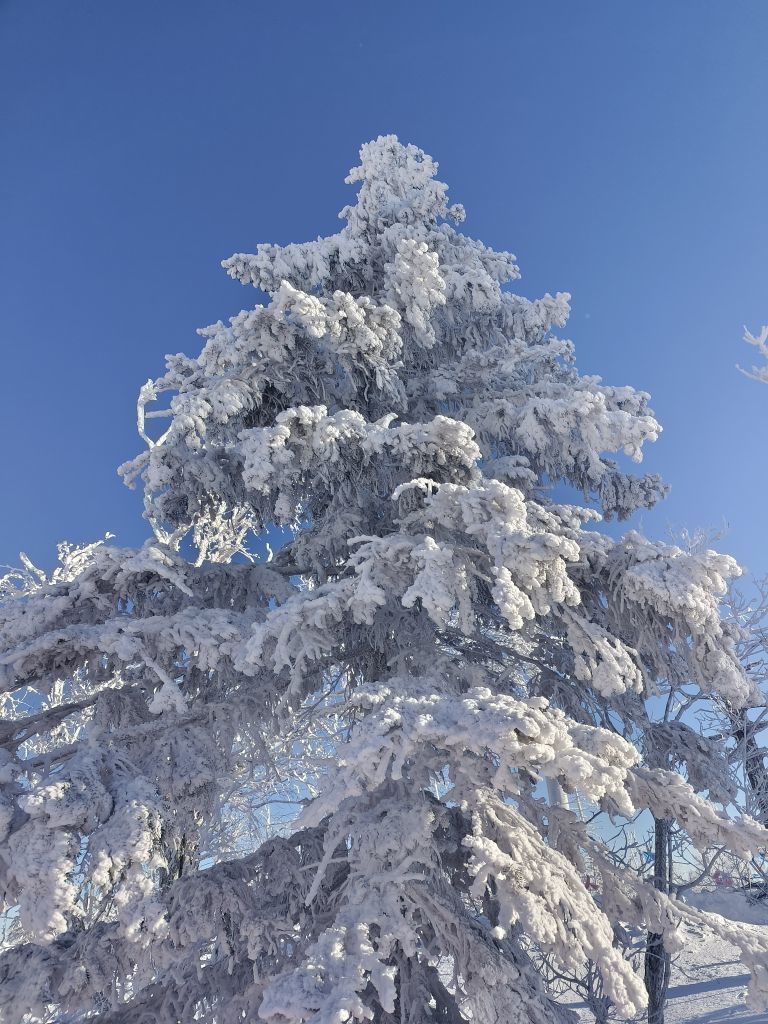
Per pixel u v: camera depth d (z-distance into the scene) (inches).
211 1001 185.5
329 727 391.9
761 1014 301.7
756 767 301.3
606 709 247.8
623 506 295.6
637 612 195.0
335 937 132.0
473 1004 150.5
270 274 259.8
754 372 331.6
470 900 179.6
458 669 206.8
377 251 286.4
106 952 151.8
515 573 169.2
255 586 240.8
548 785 317.1
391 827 164.2
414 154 322.7
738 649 310.8
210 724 202.1
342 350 232.7
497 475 256.8
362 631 243.9
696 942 426.0
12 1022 141.2
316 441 215.2
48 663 187.2
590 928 123.6
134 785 151.4
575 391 266.2
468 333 306.5
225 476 253.3
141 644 184.2
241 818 402.9
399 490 190.2
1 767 150.9
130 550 208.4
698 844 157.2
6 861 126.3
